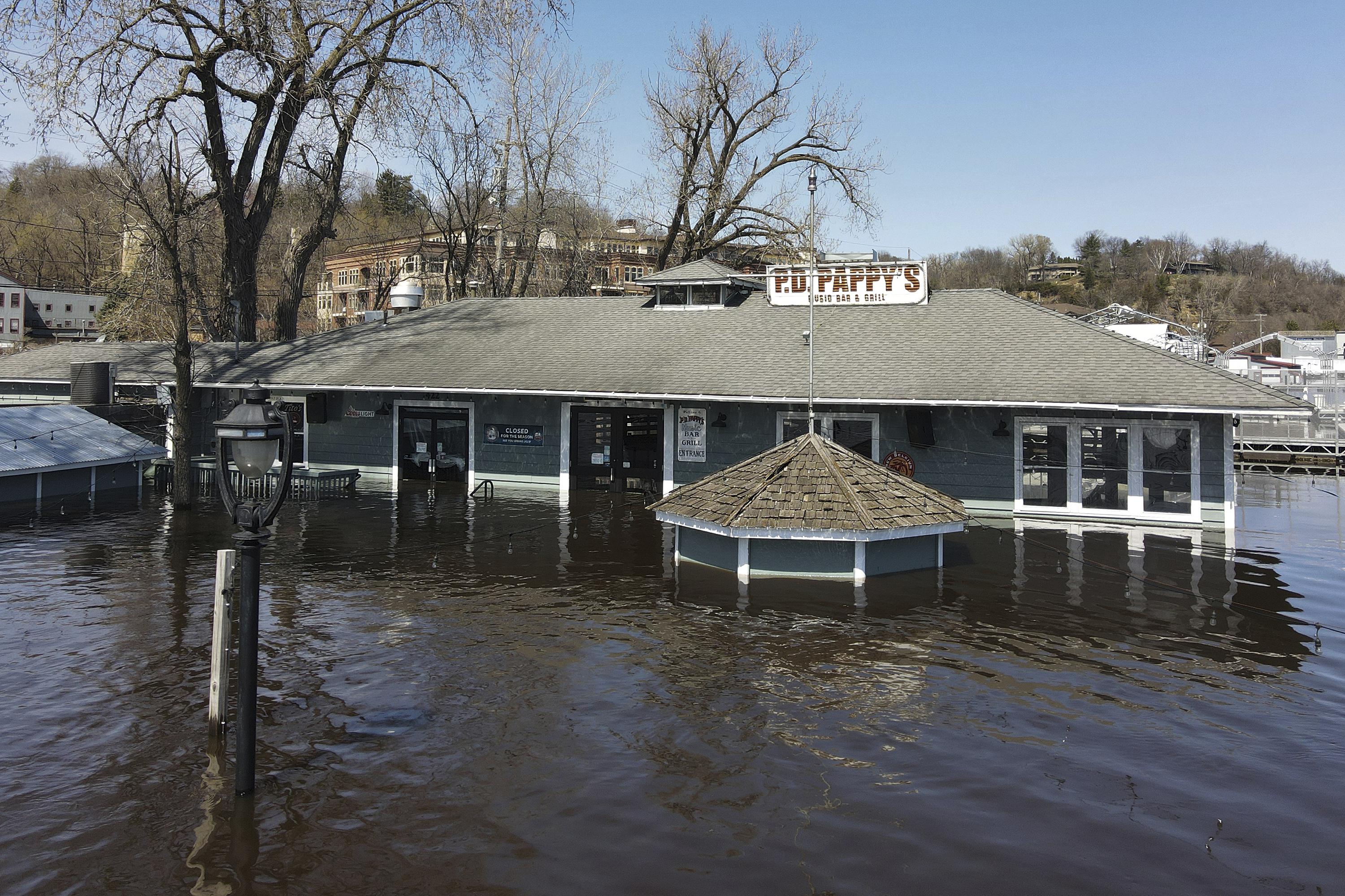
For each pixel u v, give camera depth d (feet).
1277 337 232.94
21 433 68.13
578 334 78.64
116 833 20.04
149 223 68.13
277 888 17.99
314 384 74.43
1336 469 109.19
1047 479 61.46
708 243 142.51
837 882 18.30
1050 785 22.59
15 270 253.85
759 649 32.99
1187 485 58.75
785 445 47.85
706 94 135.85
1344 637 34.78
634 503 67.97
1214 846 19.71
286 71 85.51
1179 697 28.53
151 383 81.46
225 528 56.39
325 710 27.09
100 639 33.65
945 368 62.34
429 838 19.93
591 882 18.29
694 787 22.40
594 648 33.01
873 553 43.98
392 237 215.92
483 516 61.82
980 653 32.68
